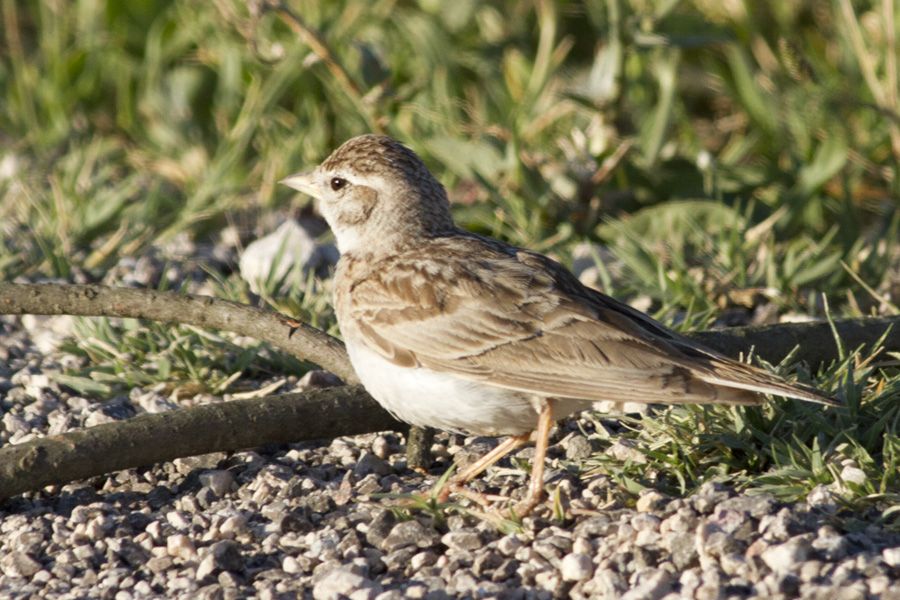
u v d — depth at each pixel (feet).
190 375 37.45
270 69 53.57
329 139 53.11
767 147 50.88
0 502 31.04
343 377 34.45
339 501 30.55
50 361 39.37
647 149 47.37
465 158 46.29
